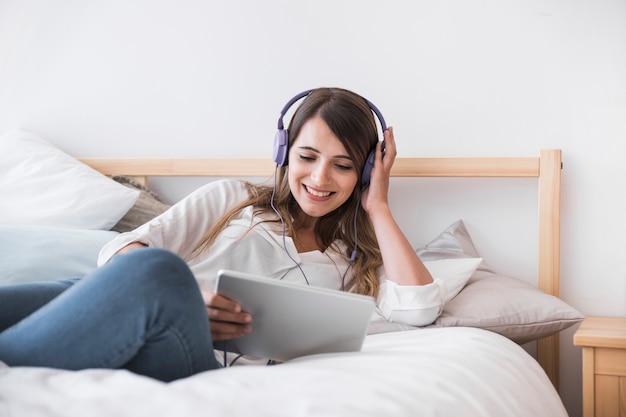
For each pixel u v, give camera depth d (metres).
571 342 1.83
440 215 1.92
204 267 1.48
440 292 1.47
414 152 1.95
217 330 1.05
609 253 1.82
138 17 2.13
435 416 0.83
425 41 1.94
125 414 0.70
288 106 1.59
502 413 1.00
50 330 0.90
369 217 1.66
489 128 1.90
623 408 1.46
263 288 1.02
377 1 1.97
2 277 1.56
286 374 0.86
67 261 1.64
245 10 2.06
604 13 1.84
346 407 0.76
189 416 0.69
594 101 1.84
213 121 2.08
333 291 1.04
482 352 1.20
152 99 2.12
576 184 1.84
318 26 2.01
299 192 1.54
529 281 1.87
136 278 0.87
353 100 1.56
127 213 1.92
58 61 2.19
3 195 1.92
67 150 2.18
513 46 1.89
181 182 2.09
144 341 0.88
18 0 2.21
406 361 1.01
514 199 1.88
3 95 2.20
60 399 0.74
